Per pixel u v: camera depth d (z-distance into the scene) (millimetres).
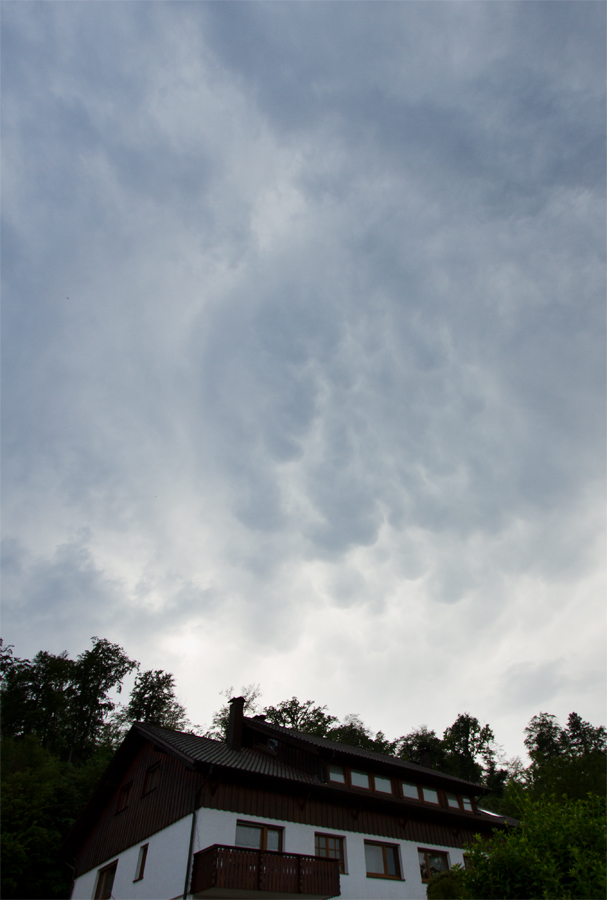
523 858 9297
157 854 18438
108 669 71000
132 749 24344
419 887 21703
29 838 29547
